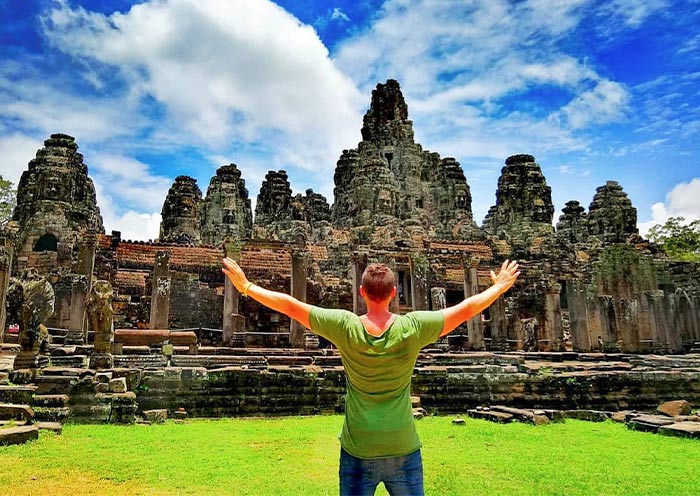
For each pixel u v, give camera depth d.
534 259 56.81
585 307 40.53
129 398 15.17
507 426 16.64
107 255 44.59
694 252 66.75
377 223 59.00
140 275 43.56
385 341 4.63
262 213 77.00
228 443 12.87
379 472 4.67
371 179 64.75
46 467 9.73
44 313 17.58
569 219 79.38
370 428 4.64
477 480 9.89
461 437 14.55
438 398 21.09
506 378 21.84
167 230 67.38
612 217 69.19
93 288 18.31
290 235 55.91
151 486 8.84
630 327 41.94
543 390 22.00
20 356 16.92
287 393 19.77
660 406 18.58
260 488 8.91
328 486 9.09
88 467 9.86
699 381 23.22
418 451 4.80
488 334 44.19
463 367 22.11
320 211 75.50
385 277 4.91
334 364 23.59
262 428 15.61
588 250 61.06
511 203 69.19
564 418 18.00
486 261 55.81
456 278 50.00
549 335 40.03
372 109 82.75
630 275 48.47
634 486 9.68
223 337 30.59
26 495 8.14
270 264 47.28
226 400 19.00
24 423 12.96
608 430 16.09
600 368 25.05
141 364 20.88
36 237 47.38
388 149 76.62
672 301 42.00
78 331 28.56
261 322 41.00
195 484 9.06
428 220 71.75
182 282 41.72
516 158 71.25
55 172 50.97
